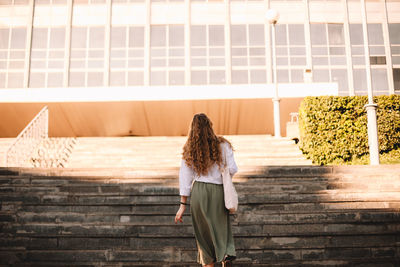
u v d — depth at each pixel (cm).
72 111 1232
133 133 1363
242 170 542
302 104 914
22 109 1202
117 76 1554
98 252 391
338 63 1569
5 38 1574
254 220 427
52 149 940
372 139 686
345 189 497
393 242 398
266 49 1573
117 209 452
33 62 1554
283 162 806
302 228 414
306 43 1574
